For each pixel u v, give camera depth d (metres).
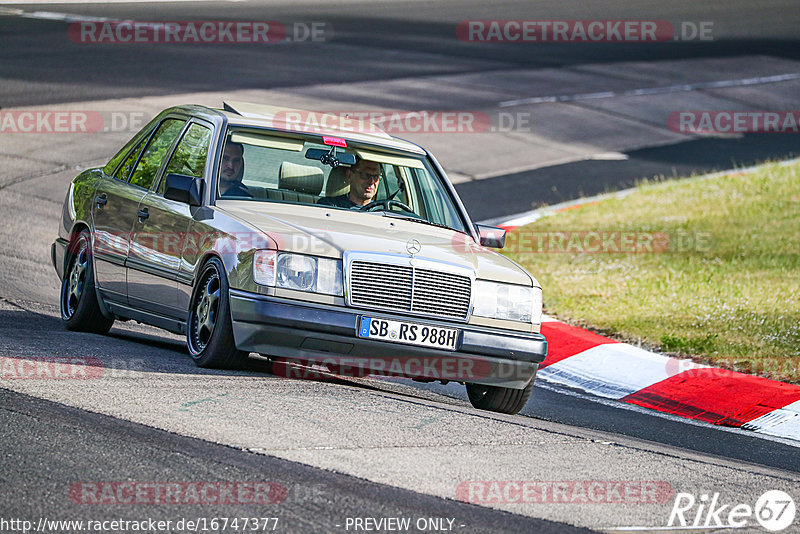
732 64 110.88
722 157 73.94
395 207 26.91
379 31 114.44
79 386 20.81
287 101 75.00
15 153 57.00
